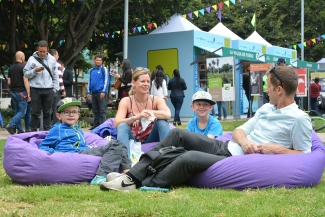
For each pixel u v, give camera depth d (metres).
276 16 33.19
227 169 4.28
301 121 4.40
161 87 12.92
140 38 17.55
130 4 18.06
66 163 4.64
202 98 5.54
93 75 10.96
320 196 3.83
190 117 16.69
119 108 5.63
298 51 33.59
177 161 4.21
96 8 17.33
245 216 3.16
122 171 4.89
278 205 3.48
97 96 10.98
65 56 16.92
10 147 4.75
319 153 4.50
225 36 18.12
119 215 3.20
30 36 19.36
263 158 4.30
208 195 3.91
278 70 4.48
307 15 33.47
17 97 10.16
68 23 16.38
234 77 14.35
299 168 4.26
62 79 10.74
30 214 3.24
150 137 5.61
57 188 4.25
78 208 3.38
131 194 3.89
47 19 15.70
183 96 13.97
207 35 17.14
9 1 16.23
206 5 30.45
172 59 16.91
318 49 33.38
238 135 4.69
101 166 4.69
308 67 19.88
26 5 17.33
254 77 15.54
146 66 17.48
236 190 4.24
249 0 31.75
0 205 3.52
